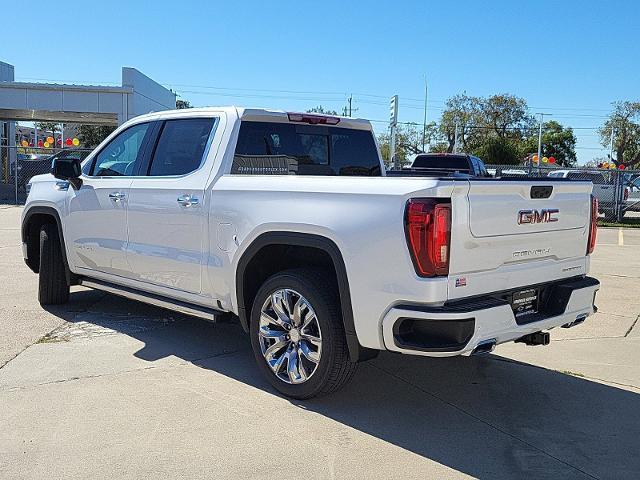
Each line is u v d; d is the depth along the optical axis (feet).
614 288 30.01
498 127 242.37
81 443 12.44
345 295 13.33
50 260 22.24
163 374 16.33
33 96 81.20
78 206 20.75
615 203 77.30
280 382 14.90
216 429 13.20
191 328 20.63
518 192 13.52
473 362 18.21
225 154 16.74
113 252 19.38
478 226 12.72
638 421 14.32
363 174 20.83
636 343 20.57
